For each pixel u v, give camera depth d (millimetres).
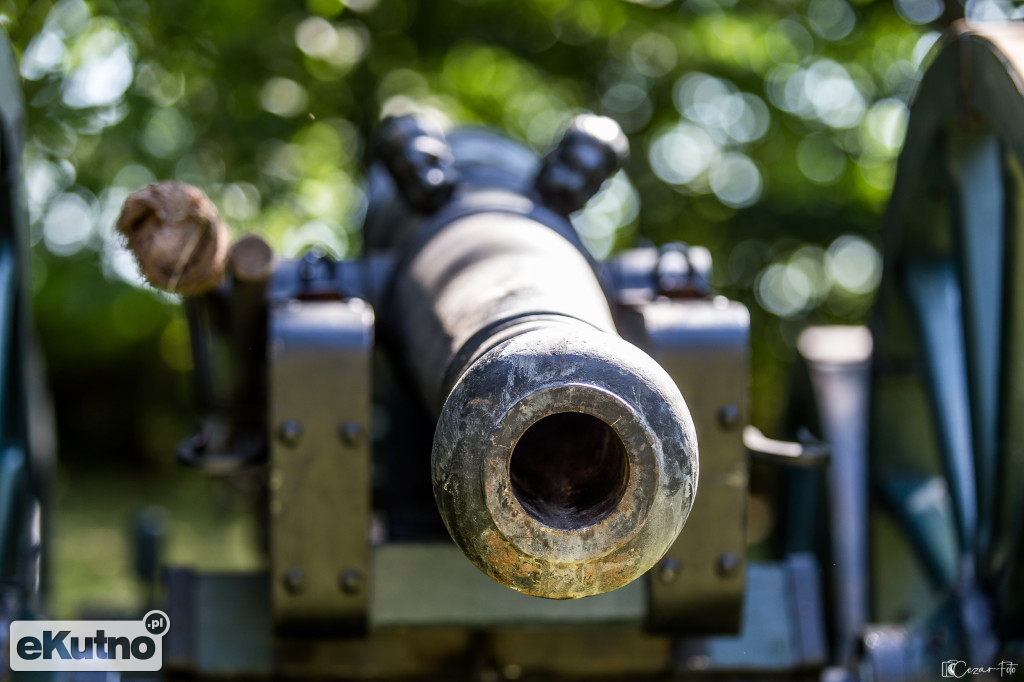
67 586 5648
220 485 6672
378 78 6762
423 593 2184
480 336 1479
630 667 2357
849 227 7016
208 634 2291
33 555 2412
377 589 2178
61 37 5547
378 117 6461
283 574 2082
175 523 7820
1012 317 2094
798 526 3123
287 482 2076
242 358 2283
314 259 2289
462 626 2180
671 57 7152
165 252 1742
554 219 2242
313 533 2082
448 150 2500
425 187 2426
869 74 6992
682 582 2135
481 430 1197
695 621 2170
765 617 2414
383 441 3219
